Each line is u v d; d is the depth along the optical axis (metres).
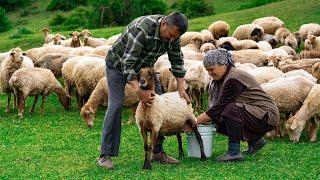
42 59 19.58
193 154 10.45
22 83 15.48
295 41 26.42
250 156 10.40
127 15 53.62
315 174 9.02
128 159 10.47
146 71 9.01
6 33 59.16
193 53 18.69
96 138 12.67
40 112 16.44
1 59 20.03
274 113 10.08
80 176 9.30
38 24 63.47
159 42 9.02
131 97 13.89
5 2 74.06
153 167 9.70
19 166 10.12
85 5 70.94
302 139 12.23
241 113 9.90
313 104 11.69
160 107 9.41
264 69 14.92
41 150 11.44
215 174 9.11
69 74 17.48
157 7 54.31
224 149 11.20
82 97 16.81
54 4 71.19
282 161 9.93
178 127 9.77
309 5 36.53
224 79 10.00
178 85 9.88
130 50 8.95
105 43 24.19
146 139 9.50
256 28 27.23
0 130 13.73
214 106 9.97
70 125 14.36
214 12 55.06
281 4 39.31
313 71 15.86
